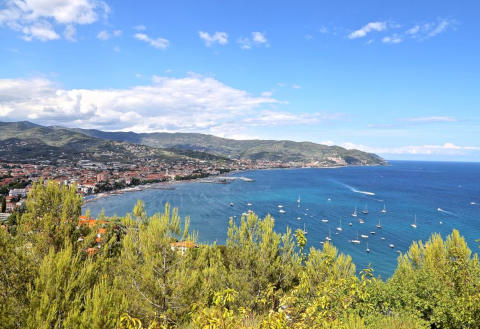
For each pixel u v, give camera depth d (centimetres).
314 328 670
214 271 1251
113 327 655
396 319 1269
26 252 984
